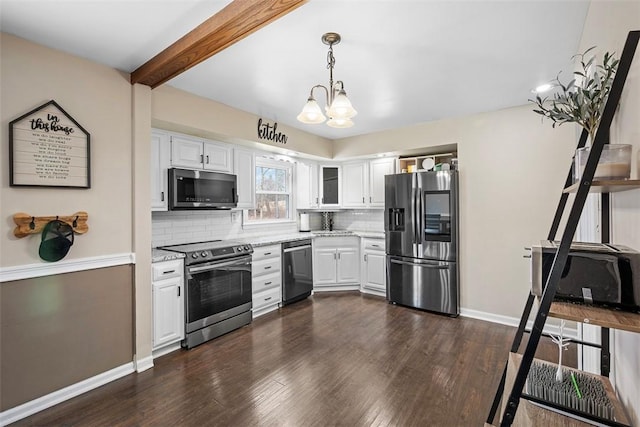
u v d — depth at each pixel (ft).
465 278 12.17
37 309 6.63
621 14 3.81
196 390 7.31
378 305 13.57
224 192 11.62
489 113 11.60
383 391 7.24
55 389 6.83
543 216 10.65
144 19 5.87
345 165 16.76
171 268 9.13
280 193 15.55
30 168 6.48
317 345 9.65
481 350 9.25
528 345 3.29
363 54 7.29
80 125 7.22
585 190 3.15
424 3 5.44
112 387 7.45
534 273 3.98
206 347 9.57
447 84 9.08
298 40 6.68
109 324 7.73
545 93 9.78
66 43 6.68
